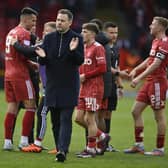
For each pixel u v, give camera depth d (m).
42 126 33.66
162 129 33.59
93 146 32.34
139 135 34.09
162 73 33.53
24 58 33.25
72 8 95.62
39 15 94.12
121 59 81.69
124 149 35.91
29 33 33.22
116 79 35.09
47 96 30.72
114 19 98.56
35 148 33.31
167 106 60.12
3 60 80.44
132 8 95.94
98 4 102.50
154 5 96.19
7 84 33.66
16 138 39.12
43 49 30.64
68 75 30.47
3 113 52.84
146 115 54.34
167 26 33.44
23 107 35.12
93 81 32.12
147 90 33.72
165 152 34.62
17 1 95.19
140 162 31.14
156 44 33.31
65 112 30.45
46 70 30.81
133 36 89.38
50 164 29.67
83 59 30.25
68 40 30.45
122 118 51.88
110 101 35.19
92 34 32.16
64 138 30.23
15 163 29.94
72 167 29.05
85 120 32.53
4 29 91.31
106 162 30.81
